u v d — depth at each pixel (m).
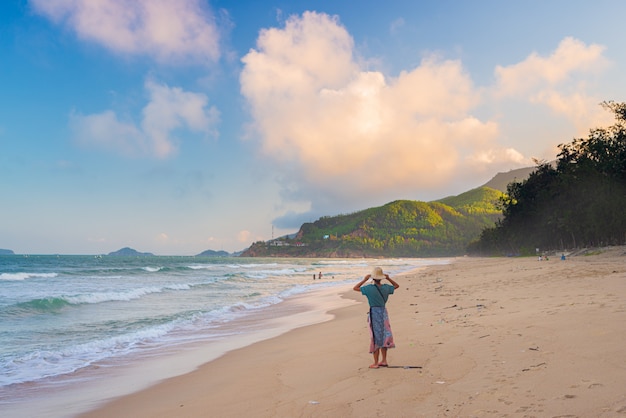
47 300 19.20
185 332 13.79
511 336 7.48
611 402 4.03
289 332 13.12
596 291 11.57
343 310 18.23
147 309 19.14
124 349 11.26
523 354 6.20
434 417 4.39
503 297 13.77
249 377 7.62
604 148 65.06
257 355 9.84
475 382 5.32
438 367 6.32
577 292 11.98
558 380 4.86
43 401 7.14
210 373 8.42
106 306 20.08
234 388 6.94
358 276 49.19
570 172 72.00
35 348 11.41
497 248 117.50
